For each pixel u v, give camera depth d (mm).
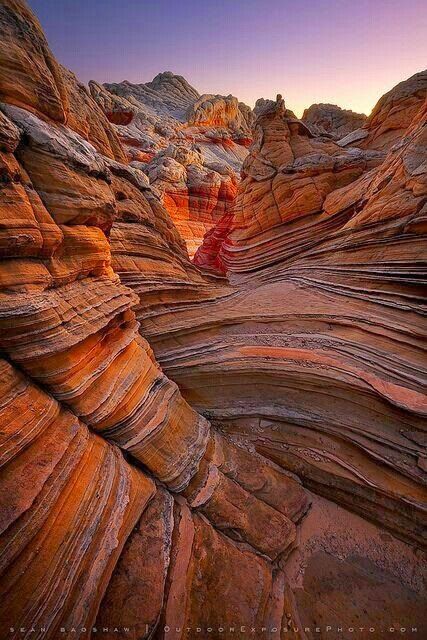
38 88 6484
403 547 7988
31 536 4328
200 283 16469
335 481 8945
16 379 5160
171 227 16781
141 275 12102
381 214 14578
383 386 9156
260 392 10938
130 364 7676
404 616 6695
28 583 4094
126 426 6883
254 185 24641
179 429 8016
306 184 22312
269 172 23766
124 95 73938
